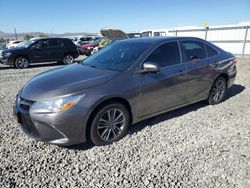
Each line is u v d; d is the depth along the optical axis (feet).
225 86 17.39
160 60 13.03
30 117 10.06
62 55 46.29
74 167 9.55
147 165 9.62
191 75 14.34
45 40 43.73
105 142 11.19
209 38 64.13
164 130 12.80
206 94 16.08
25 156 10.31
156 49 13.01
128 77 11.53
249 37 55.77
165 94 13.14
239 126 13.32
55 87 10.43
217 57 16.31
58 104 9.75
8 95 20.54
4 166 9.56
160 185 8.43
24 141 11.66
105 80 10.96
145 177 8.87
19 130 12.94
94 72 11.91
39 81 11.65
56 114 9.71
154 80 12.38
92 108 10.28
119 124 11.64
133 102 11.69
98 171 9.28
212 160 9.91
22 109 10.49
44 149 10.91
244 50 57.31
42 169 9.41
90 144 11.35
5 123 13.92
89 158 10.19
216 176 8.88
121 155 10.38
